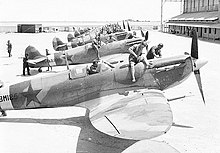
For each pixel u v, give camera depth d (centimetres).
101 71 1036
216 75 1927
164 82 1081
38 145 863
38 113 1185
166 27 10144
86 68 1038
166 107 845
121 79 1041
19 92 1052
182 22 8244
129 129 737
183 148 834
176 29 8906
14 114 1172
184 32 8094
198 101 1323
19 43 5131
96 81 1030
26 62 2052
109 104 944
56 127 1020
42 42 5341
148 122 762
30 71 2248
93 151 821
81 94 1035
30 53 2103
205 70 2116
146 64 1057
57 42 2908
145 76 1059
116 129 743
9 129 997
